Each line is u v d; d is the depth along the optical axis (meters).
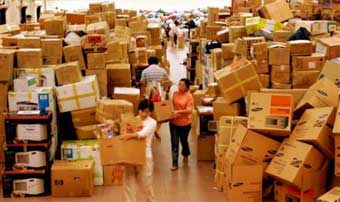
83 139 7.30
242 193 6.11
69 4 27.84
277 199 6.14
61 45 7.99
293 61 7.17
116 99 7.87
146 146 5.71
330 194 5.08
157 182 7.05
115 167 6.92
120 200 6.43
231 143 6.38
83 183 6.52
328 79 6.40
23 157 6.60
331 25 8.62
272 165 6.07
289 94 6.16
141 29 13.18
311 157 5.81
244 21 9.93
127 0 31.48
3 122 6.84
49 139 6.67
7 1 16.61
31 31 10.43
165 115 7.57
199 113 7.87
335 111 5.84
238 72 7.08
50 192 6.66
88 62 8.12
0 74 6.78
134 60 10.65
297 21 9.77
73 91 7.23
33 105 6.76
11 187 6.59
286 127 6.04
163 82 9.55
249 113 6.21
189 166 7.73
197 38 14.01
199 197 6.52
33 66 7.32
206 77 10.46
